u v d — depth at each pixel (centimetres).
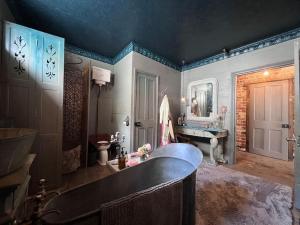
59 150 221
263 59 291
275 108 389
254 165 326
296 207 178
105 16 238
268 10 215
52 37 216
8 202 82
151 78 362
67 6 216
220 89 356
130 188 138
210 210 174
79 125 315
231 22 245
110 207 74
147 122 351
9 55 189
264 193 210
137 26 263
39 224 73
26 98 199
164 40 308
